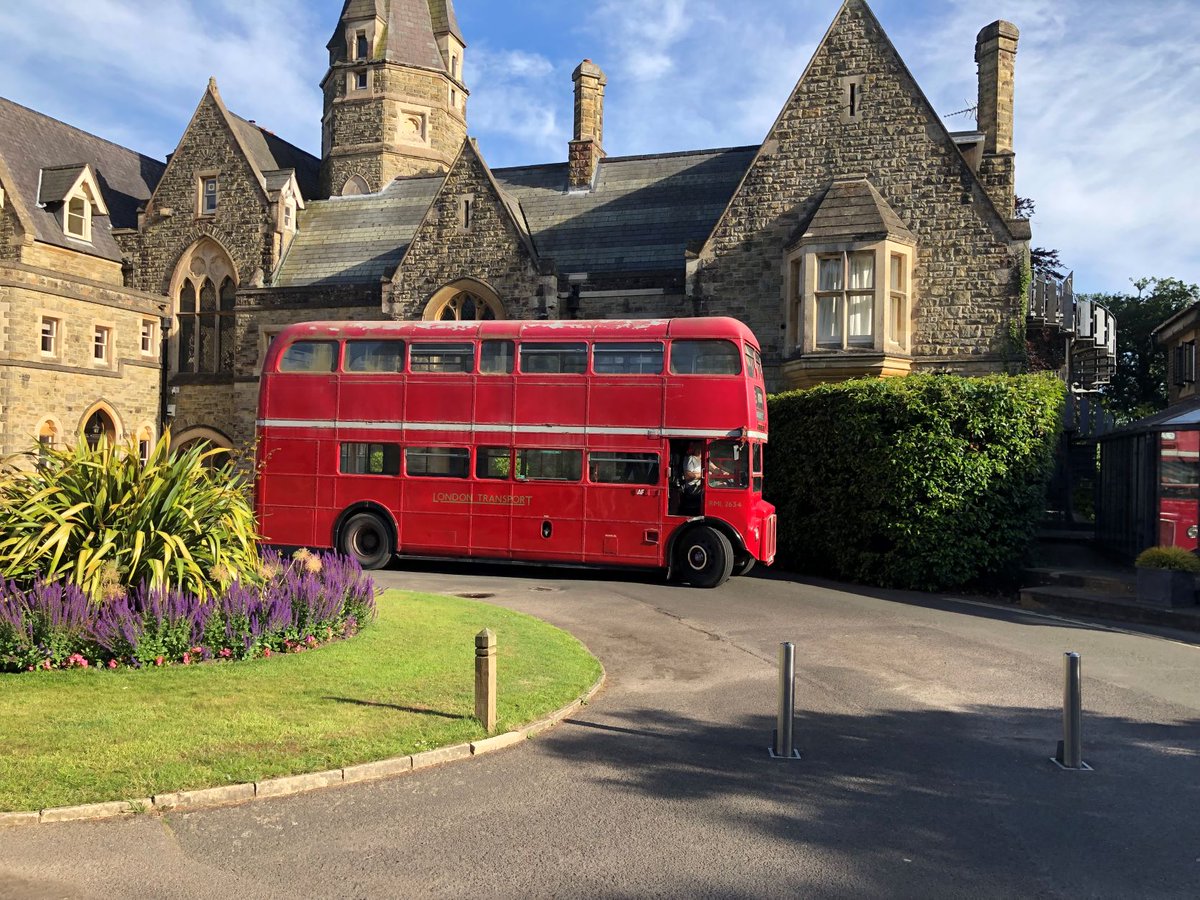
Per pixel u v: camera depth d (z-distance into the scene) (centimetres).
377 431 1823
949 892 506
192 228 3198
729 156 2975
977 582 1653
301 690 837
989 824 602
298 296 2938
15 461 2612
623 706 873
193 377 3169
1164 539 1560
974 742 776
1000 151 2420
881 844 569
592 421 1723
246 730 721
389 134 3581
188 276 3241
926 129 2278
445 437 1792
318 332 1869
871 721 835
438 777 675
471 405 1783
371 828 582
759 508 1703
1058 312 2369
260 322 2981
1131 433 1681
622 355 1722
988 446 1602
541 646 1062
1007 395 1588
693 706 877
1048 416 1627
